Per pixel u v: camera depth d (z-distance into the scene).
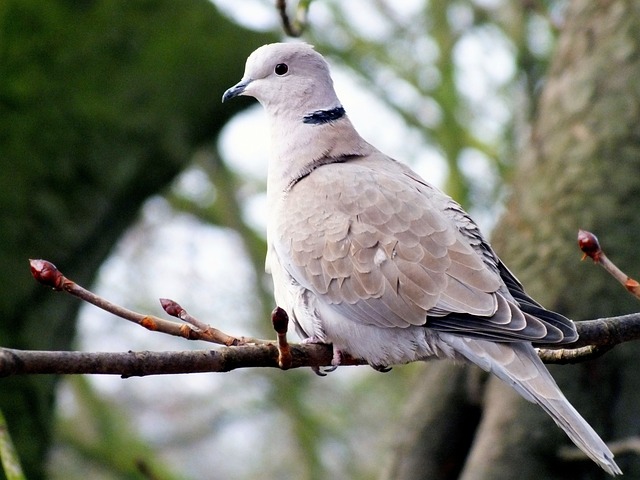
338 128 8.88
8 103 12.73
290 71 9.16
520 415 10.59
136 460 9.48
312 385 17.52
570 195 11.58
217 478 20.33
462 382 11.23
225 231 17.64
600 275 11.14
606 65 12.23
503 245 11.80
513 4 15.94
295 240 8.02
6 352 5.63
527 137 14.25
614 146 11.75
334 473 17.36
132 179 13.30
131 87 13.38
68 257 12.77
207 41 13.88
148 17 13.80
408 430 11.46
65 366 5.77
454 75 16.27
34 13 13.17
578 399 10.62
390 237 7.70
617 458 10.59
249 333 16.97
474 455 10.69
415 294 7.48
